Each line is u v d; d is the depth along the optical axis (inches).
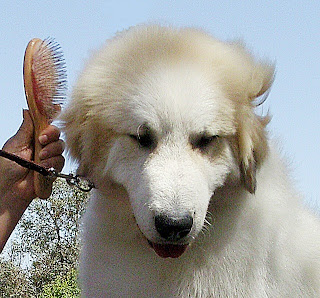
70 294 666.2
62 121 137.8
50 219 879.1
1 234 129.1
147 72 128.9
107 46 143.6
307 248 149.6
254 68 141.8
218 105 128.3
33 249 893.8
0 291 901.2
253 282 135.8
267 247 138.6
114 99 129.6
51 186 132.1
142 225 121.0
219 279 134.8
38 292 888.9
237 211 136.3
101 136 132.6
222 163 131.3
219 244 135.0
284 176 152.3
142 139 127.0
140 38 139.4
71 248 851.4
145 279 136.9
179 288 136.4
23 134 132.3
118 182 130.8
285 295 141.1
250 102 137.4
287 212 145.6
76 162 138.6
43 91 129.3
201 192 121.4
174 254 123.6
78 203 806.5
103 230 139.1
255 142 135.8
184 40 137.9
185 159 123.9
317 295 148.3
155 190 118.6
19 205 131.0
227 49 142.3
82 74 139.7
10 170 128.9
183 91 125.8
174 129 125.3
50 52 130.6
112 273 138.0
